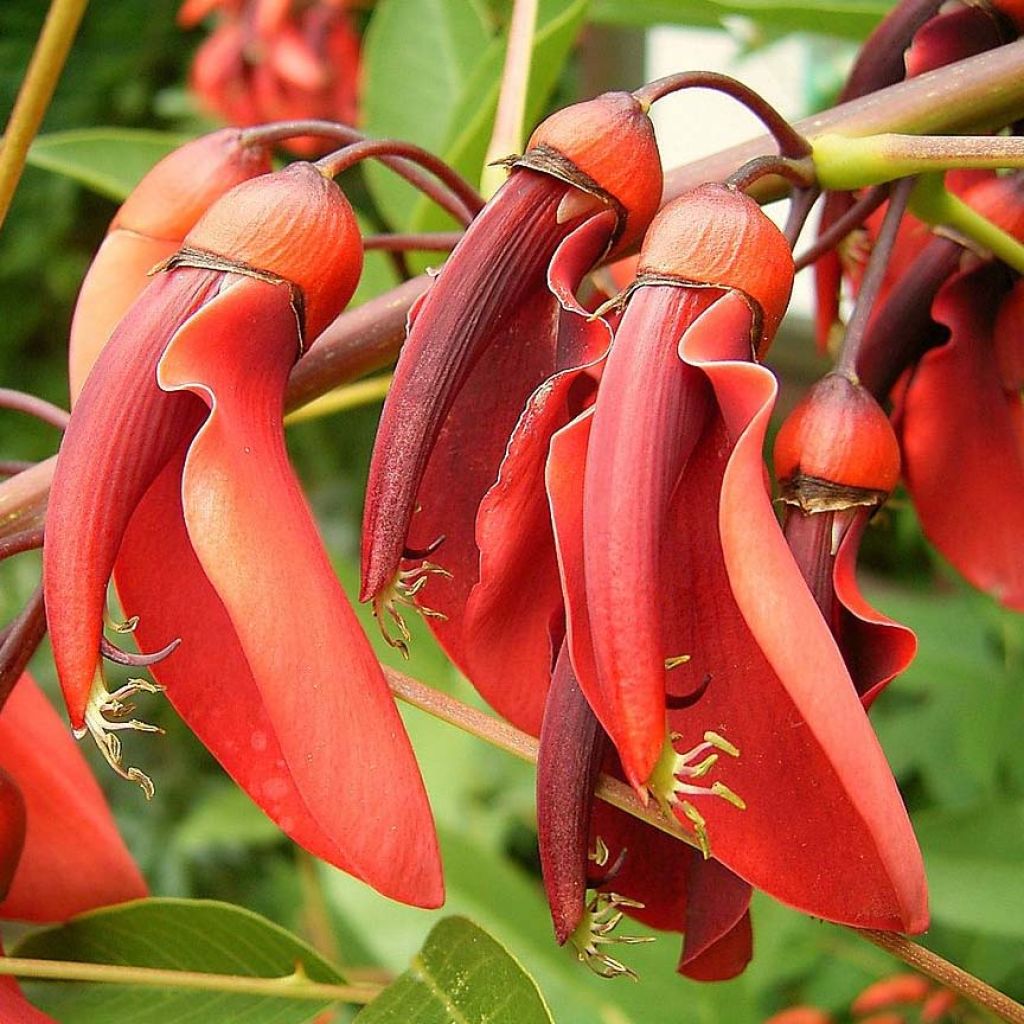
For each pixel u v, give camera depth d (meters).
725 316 0.14
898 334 0.20
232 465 0.14
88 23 0.65
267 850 0.59
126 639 0.56
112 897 0.20
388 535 0.15
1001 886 0.26
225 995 0.20
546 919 0.30
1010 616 0.34
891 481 0.16
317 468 0.66
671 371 0.14
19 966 0.18
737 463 0.13
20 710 0.19
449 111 0.29
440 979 0.17
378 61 0.29
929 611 0.35
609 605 0.14
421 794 0.14
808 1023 0.33
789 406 0.45
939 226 0.19
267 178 0.15
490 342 0.16
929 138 0.16
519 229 0.15
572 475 0.14
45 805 0.19
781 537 0.14
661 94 0.16
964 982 0.15
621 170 0.15
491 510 0.15
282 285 0.15
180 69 0.65
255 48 0.53
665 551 0.15
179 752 0.60
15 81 0.64
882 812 0.13
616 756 0.16
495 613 0.16
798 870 0.15
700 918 0.16
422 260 0.26
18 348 0.69
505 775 0.42
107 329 0.18
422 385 0.15
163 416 0.15
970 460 0.20
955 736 0.37
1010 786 0.34
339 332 0.19
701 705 0.15
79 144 0.27
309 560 0.14
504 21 0.32
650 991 0.30
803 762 0.15
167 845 0.58
